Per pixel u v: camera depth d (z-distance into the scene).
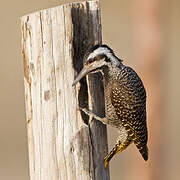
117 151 12.30
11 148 24.83
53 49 9.93
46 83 10.01
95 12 10.27
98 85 10.81
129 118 11.82
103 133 10.59
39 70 10.02
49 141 10.10
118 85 11.52
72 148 10.08
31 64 10.07
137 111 11.80
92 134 10.32
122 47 27.75
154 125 18.39
